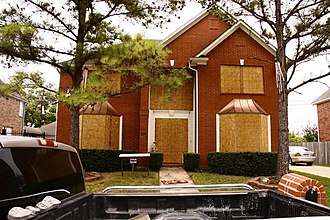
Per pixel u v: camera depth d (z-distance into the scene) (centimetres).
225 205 294
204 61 1366
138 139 1440
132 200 291
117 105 1456
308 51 851
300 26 845
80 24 937
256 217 289
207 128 1341
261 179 892
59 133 1416
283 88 890
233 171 1195
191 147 1462
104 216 286
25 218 180
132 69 828
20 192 227
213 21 1546
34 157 252
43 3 873
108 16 940
